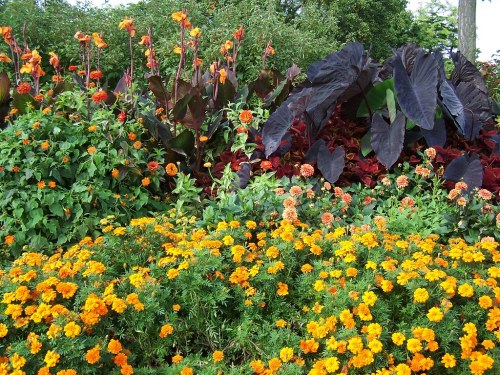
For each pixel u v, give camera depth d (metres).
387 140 4.22
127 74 5.17
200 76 5.14
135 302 2.38
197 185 4.55
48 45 10.15
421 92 4.25
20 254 3.68
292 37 9.19
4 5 10.78
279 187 3.90
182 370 2.32
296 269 2.88
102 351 2.22
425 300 2.42
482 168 4.02
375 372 2.33
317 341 2.47
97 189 3.87
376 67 4.58
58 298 2.46
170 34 9.80
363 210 3.68
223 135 4.83
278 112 4.45
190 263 2.62
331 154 4.18
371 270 2.69
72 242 3.79
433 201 3.73
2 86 4.68
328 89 4.31
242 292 2.62
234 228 2.99
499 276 2.66
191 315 2.53
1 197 3.76
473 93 4.87
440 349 2.44
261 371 2.32
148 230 2.98
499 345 2.51
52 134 4.02
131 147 4.15
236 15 9.98
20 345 2.19
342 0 18.94
